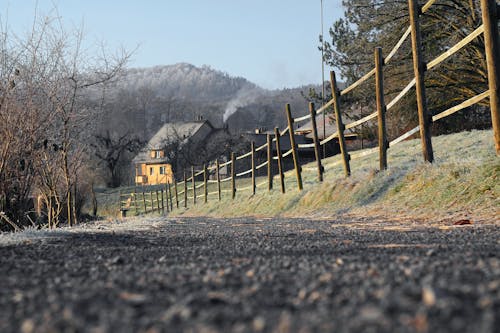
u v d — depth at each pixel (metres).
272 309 2.20
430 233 5.99
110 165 58.97
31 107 9.42
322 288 2.59
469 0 22.92
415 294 2.22
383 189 12.02
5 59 9.05
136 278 3.14
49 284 3.00
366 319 1.87
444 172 10.23
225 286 2.79
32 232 7.14
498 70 8.30
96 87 11.05
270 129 159.62
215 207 25.19
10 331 1.92
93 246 5.44
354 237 5.93
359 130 32.25
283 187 18.80
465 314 1.90
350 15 27.33
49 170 10.74
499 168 8.95
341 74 33.56
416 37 10.63
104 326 1.92
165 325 1.95
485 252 3.89
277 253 4.47
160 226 10.59
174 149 65.56
